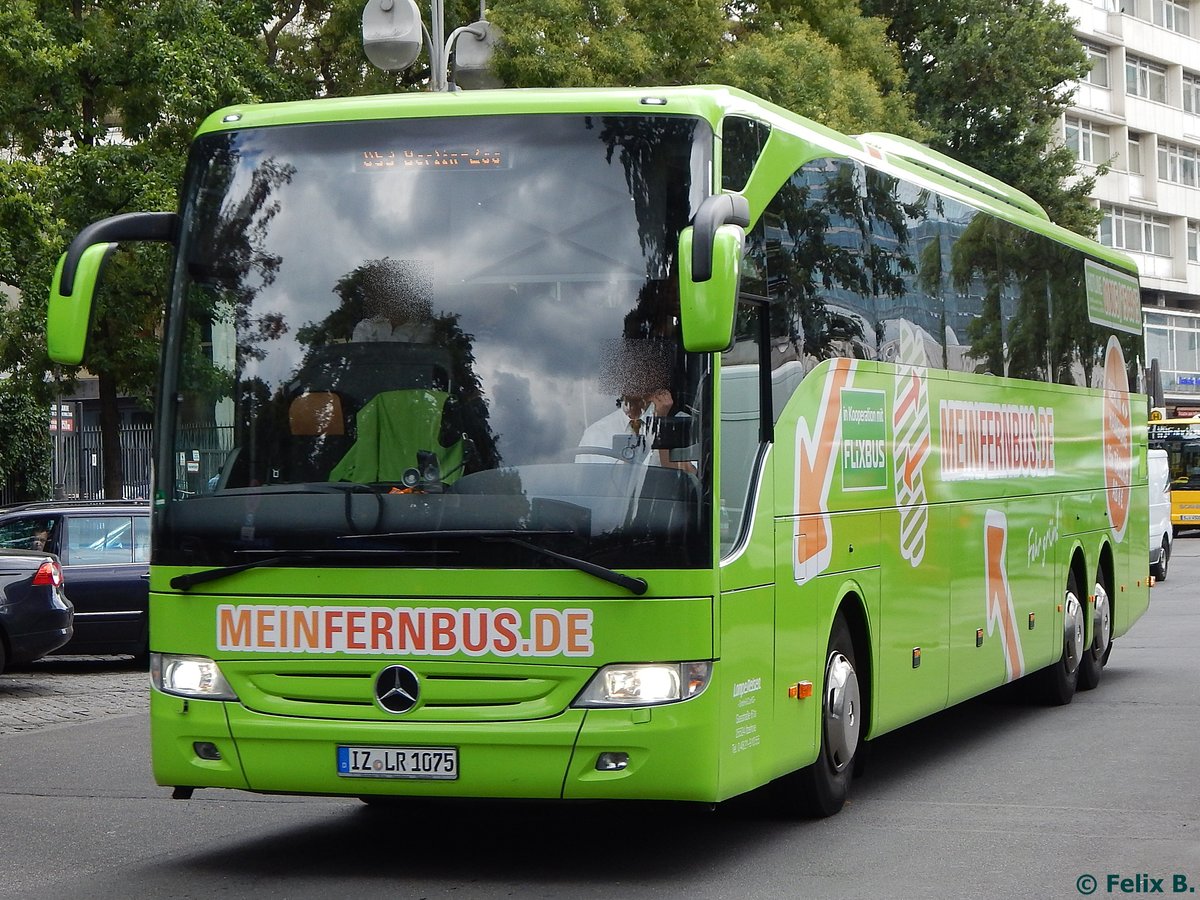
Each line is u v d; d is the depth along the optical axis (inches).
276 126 306.5
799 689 330.0
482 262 292.0
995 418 487.5
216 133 309.7
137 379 1121.4
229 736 291.7
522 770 280.5
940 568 429.4
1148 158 2974.9
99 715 585.0
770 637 313.0
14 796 406.9
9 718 576.1
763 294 318.3
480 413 286.5
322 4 1211.2
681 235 270.8
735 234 267.9
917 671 408.5
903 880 295.3
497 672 281.3
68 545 719.1
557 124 294.8
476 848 331.6
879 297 392.5
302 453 292.7
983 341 479.8
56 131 1075.3
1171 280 3021.7
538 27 1074.1
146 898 287.4
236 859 323.0
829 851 323.0
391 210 297.4
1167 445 1990.7
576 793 280.1
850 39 1405.0
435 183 297.0
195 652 295.4
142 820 370.6
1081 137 2827.3
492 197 294.2
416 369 290.7
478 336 289.6
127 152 1041.5
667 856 320.5
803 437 336.2
